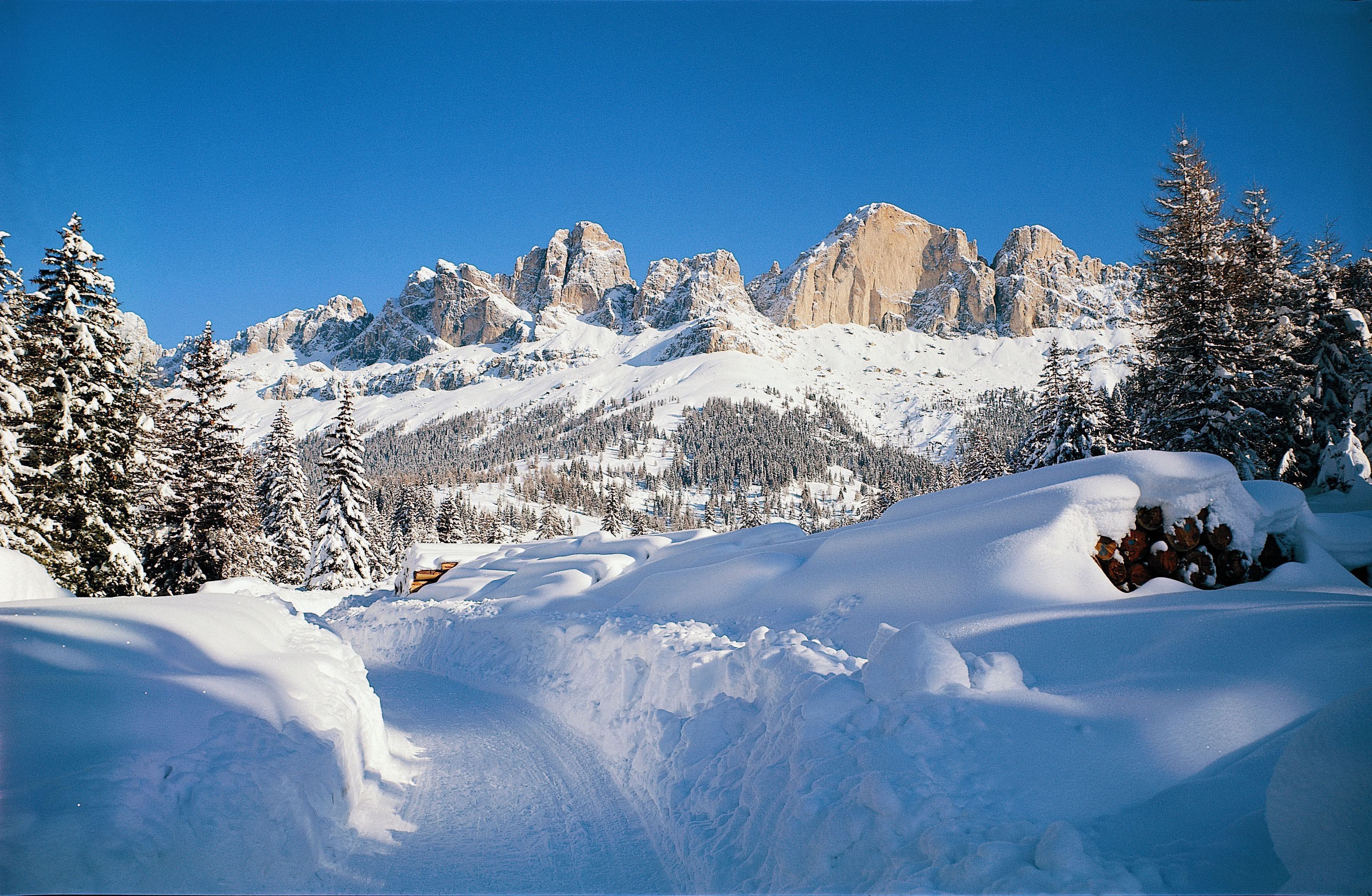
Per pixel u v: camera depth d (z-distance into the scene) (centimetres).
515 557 2756
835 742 472
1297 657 464
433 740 917
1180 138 2497
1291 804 287
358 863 520
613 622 1164
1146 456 977
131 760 391
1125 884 294
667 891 488
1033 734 435
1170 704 444
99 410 2420
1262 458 2488
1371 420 2364
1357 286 2816
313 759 531
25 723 392
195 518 3250
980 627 709
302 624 934
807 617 1041
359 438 4284
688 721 697
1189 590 781
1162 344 2430
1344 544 913
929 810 376
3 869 298
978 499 1152
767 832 465
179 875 358
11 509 2147
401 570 3266
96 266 2470
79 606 618
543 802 680
